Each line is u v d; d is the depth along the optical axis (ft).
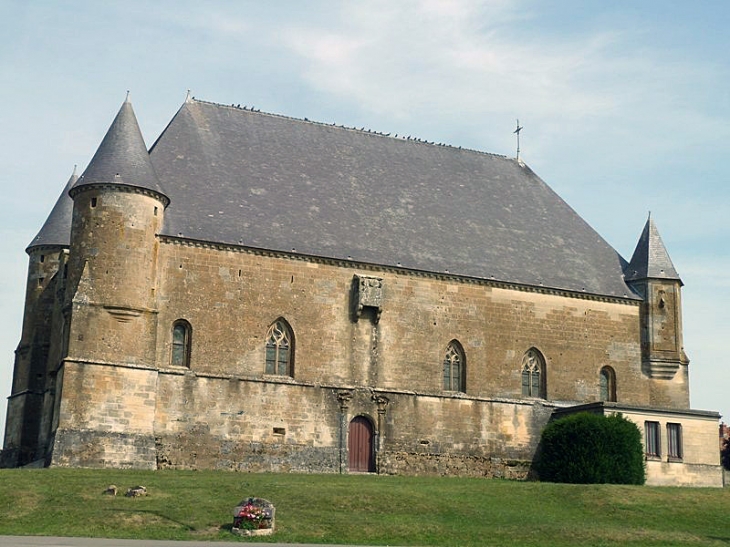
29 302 206.49
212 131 208.03
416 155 231.30
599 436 187.52
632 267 229.45
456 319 203.82
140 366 172.86
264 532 115.34
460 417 200.13
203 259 183.21
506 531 125.59
